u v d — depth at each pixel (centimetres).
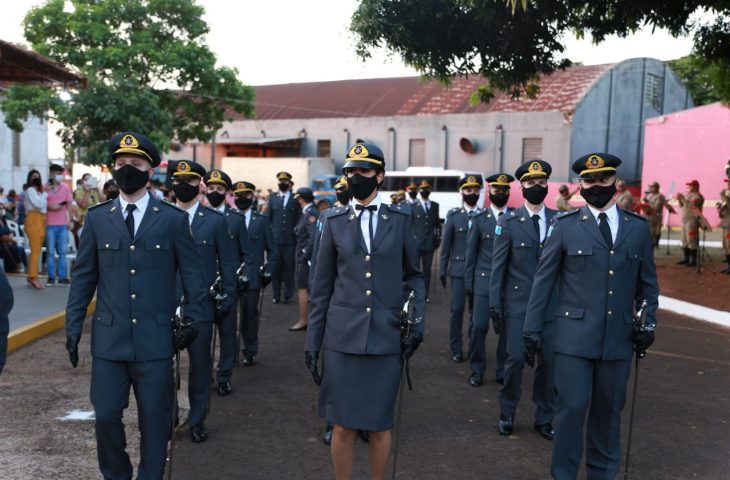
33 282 1170
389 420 414
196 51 2447
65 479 460
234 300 639
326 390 421
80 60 2302
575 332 440
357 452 534
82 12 2323
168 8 2414
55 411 596
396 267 422
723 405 658
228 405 642
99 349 401
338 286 424
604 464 447
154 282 411
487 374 766
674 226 2925
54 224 1206
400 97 4094
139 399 406
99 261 409
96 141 2173
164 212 420
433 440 558
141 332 403
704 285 1366
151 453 404
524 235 580
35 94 2152
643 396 686
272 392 685
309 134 4119
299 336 948
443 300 1285
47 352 798
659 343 934
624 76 3400
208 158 4312
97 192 1617
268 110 4462
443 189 3434
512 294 578
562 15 1403
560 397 445
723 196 1525
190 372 546
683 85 3591
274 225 1208
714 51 1474
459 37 1488
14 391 649
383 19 1409
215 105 2673
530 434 574
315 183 3584
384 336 412
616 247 441
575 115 3275
